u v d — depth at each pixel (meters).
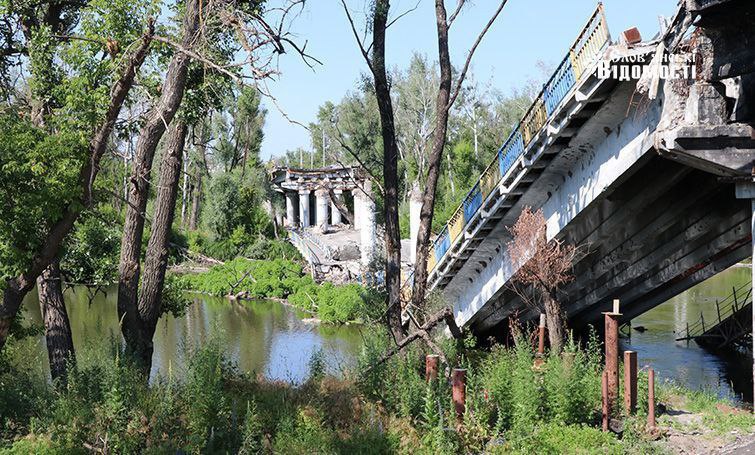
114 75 15.73
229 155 66.06
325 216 66.06
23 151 15.05
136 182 17.67
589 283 25.02
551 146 20.09
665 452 14.37
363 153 40.72
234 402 14.39
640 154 17.91
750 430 15.69
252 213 65.62
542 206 23.06
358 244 55.97
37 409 14.91
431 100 69.25
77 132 15.48
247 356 29.56
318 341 32.88
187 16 16.70
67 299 41.84
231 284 49.16
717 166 16.84
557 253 21.41
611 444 14.69
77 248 20.05
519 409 15.22
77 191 15.37
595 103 18.50
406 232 55.62
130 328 17.88
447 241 26.38
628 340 30.95
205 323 37.84
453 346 21.88
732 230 20.14
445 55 20.77
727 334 29.02
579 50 18.05
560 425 15.56
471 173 60.09
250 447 12.98
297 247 61.78
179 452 12.91
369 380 16.95
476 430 14.75
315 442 13.44
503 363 17.14
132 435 13.52
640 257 22.58
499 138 65.12
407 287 25.78
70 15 20.31
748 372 25.03
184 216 70.56
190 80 18.09
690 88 16.44
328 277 49.22
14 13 18.72
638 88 16.34
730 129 16.33
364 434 14.12
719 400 18.80
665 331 32.81
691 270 24.17
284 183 67.12
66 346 19.05
